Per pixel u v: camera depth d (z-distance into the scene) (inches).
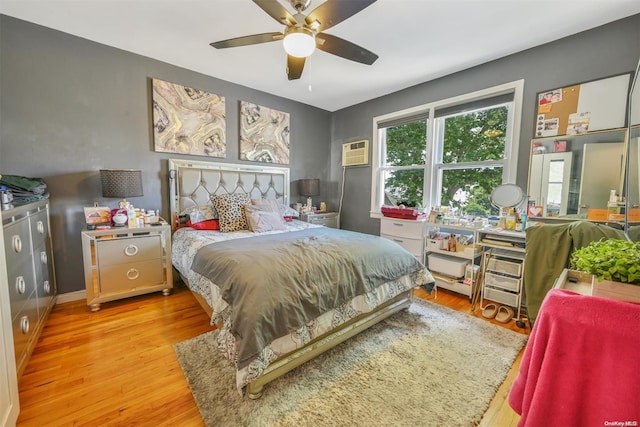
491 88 107.0
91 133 98.9
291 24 62.9
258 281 55.7
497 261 92.3
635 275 30.7
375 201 157.4
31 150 88.8
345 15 59.3
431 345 73.4
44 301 79.8
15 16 83.5
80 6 77.7
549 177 93.1
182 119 118.3
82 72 96.0
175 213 117.3
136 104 107.5
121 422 48.6
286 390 56.5
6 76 84.1
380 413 50.9
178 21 84.3
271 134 148.7
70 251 97.3
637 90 60.5
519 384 35.8
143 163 110.6
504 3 73.7
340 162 176.1
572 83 88.4
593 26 83.7
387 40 92.5
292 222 133.5
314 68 114.8
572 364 29.6
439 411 51.4
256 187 140.9
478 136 115.3
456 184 123.2
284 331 54.8
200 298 83.0
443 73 119.3
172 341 74.2
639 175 56.4
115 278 93.2
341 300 66.9
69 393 55.0
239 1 74.5
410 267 88.5
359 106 162.7
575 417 29.0
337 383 58.8
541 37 90.2
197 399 53.6
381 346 72.8
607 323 28.3
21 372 58.7
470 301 103.7
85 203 99.0
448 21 81.8
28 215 68.8
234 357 51.5
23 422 48.0
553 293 34.0
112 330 79.3
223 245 79.7
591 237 68.2
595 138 84.3
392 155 149.8
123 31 90.7
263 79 128.9
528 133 98.4
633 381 26.5
